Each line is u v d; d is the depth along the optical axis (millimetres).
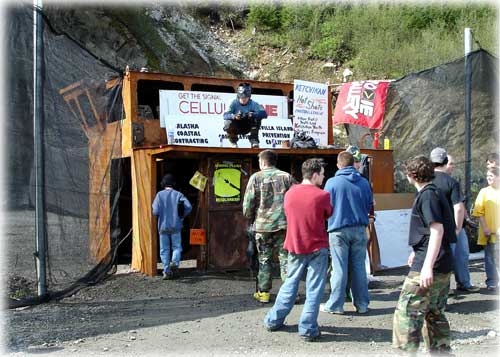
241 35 25031
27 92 6711
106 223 8398
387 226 9727
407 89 12562
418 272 4746
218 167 9102
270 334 5961
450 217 4809
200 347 5504
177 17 22969
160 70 19266
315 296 5738
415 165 4875
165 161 11008
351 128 14398
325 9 25719
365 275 6816
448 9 24312
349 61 23188
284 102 10992
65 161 7359
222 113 10234
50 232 7074
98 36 17906
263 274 7199
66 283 7445
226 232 9133
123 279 8414
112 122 9586
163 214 8555
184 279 8531
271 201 6910
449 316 6812
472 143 11352
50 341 5590
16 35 6570
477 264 10141
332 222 6688
